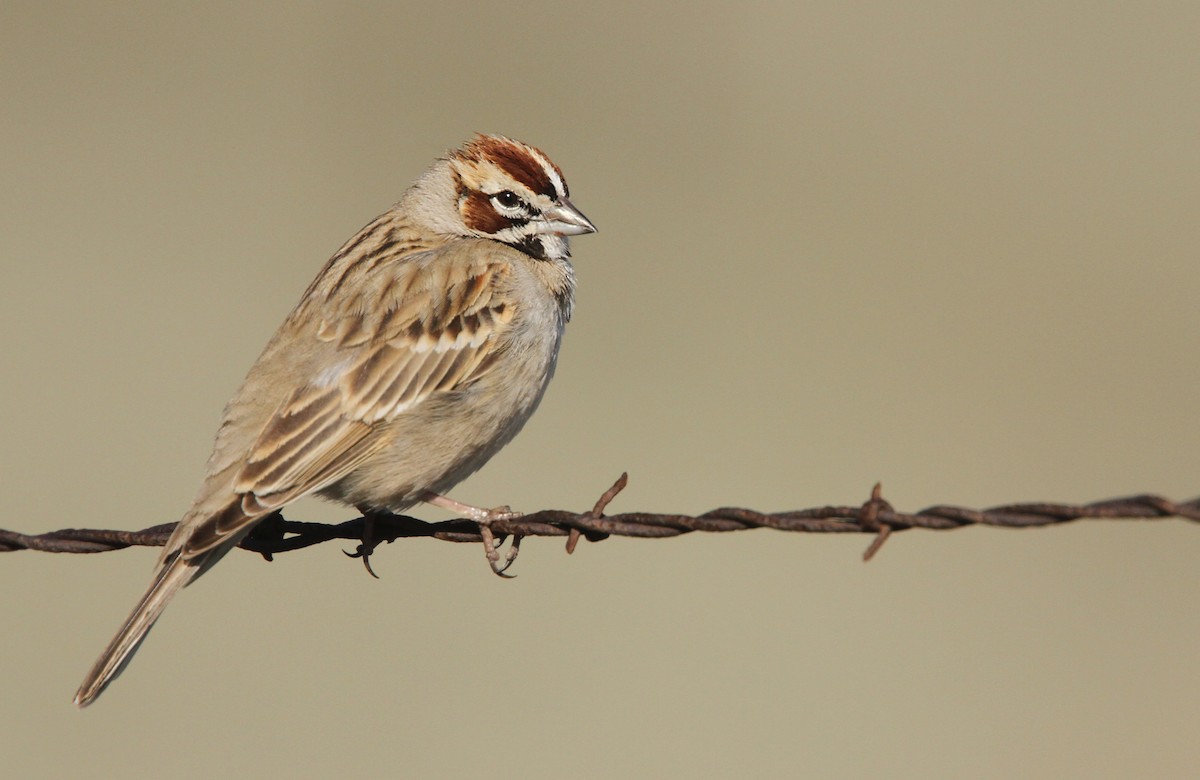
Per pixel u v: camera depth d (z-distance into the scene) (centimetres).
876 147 3309
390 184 2962
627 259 2780
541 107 3422
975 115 3462
